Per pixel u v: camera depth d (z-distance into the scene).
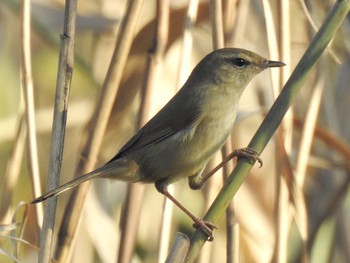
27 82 8.94
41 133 12.58
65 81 7.70
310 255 10.84
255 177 12.40
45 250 7.52
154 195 11.66
